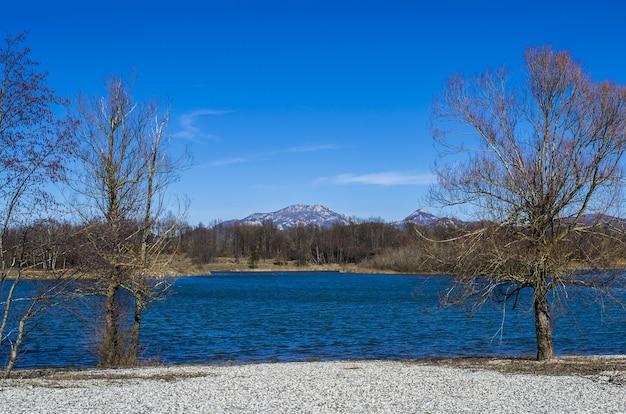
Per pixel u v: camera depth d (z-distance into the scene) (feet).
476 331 132.57
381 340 121.39
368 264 498.28
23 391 59.06
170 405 53.11
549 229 77.15
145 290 83.92
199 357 101.96
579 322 141.18
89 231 77.10
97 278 77.87
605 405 53.01
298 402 54.95
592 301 77.20
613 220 74.28
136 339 85.97
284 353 106.63
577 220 75.61
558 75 76.02
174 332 132.57
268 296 250.78
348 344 116.47
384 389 61.57
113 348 84.28
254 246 632.38
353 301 222.28
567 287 77.20
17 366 88.58
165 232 85.10
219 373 74.49
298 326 144.87
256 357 102.32
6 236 71.00
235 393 59.21
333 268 549.54
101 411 50.29
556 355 97.76
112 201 84.43
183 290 294.66
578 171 74.43
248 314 173.68
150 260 83.05
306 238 627.87
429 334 129.08
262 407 52.75
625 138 72.90
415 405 53.72
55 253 72.69
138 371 77.10
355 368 78.69
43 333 118.32
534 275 76.59
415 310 184.14
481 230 77.15
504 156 78.33
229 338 124.36
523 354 101.14
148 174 86.22
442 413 50.55
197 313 176.45
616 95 74.49
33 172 69.46
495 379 67.46
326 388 62.18
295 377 69.92
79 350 101.86
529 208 76.54
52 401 54.03
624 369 73.87
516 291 81.61
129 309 86.58
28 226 71.31
